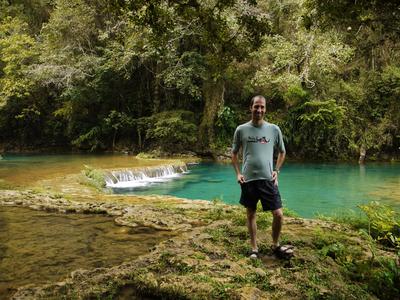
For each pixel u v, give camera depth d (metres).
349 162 20.42
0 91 23.56
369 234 5.30
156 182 14.54
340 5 5.62
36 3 26.61
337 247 4.39
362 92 21.03
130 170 14.90
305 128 20.86
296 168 18.08
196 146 22.11
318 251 4.35
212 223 5.84
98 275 3.71
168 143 22.34
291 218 6.27
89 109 25.27
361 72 21.53
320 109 19.53
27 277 3.82
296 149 21.53
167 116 22.31
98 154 22.98
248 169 4.07
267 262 4.09
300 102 20.88
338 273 3.72
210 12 5.46
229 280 3.50
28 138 26.73
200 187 13.52
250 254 4.18
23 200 7.88
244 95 22.30
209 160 21.53
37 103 25.69
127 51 20.30
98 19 22.97
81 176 12.70
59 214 6.74
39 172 13.84
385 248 4.85
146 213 6.61
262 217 5.94
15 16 25.64
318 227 5.67
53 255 4.50
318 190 12.61
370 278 3.60
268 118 21.41
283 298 3.19
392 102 20.80
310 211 9.80
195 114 23.30
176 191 12.79
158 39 5.71
